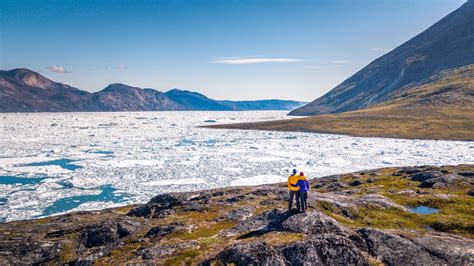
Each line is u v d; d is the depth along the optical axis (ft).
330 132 654.53
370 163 328.49
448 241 66.74
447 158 343.05
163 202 134.92
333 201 103.65
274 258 60.18
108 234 96.27
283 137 597.52
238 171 292.40
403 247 63.62
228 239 74.90
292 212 78.84
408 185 155.02
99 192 219.82
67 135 604.08
